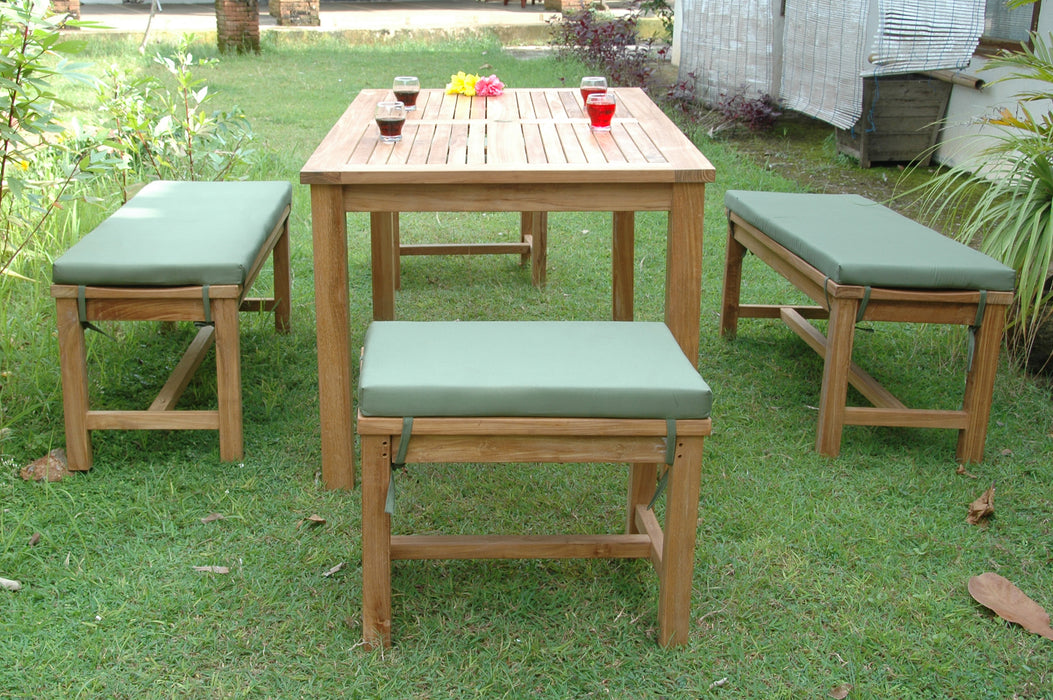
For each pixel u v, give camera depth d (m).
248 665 2.05
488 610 2.24
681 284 2.67
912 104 6.72
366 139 2.94
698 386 1.94
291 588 2.29
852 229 3.22
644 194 2.63
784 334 3.95
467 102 3.65
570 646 2.12
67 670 2.01
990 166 6.01
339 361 2.66
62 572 2.32
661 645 2.13
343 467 2.73
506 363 2.02
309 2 13.09
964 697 2.01
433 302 4.14
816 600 2.30
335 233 2.60
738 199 3.63
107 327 3.70
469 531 2.55
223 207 3.29
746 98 8.05
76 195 4.64
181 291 2.68
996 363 2.88
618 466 2.91
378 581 2.05
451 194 2.62
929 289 2.86
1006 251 3.33
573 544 2.24
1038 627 2.21
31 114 3.16
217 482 2.74
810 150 7.36
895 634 2.18
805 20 7.24
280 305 3.77
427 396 1.91
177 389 2.98
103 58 9.69
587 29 10.24
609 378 1.96
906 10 6.17
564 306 4.11
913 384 3.49
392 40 12.66
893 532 2.58
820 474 2.87
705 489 2.77
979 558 2.49
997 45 6.52
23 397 3.07
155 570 2.34
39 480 2.72
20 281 3.85
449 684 2.01
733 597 2.30
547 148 2.82
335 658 2.07
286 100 8.34
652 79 10.24
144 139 4.81
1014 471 2.92
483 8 16.75
